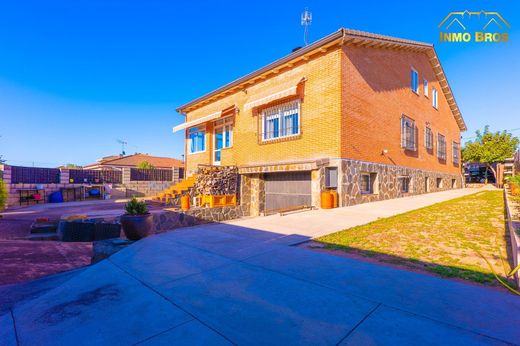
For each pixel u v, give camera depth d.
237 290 3.74
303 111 12.73
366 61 12.87
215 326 2.87
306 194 12.72
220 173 14.32
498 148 27.41
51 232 10.36
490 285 3.61
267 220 9.15
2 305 3.85
